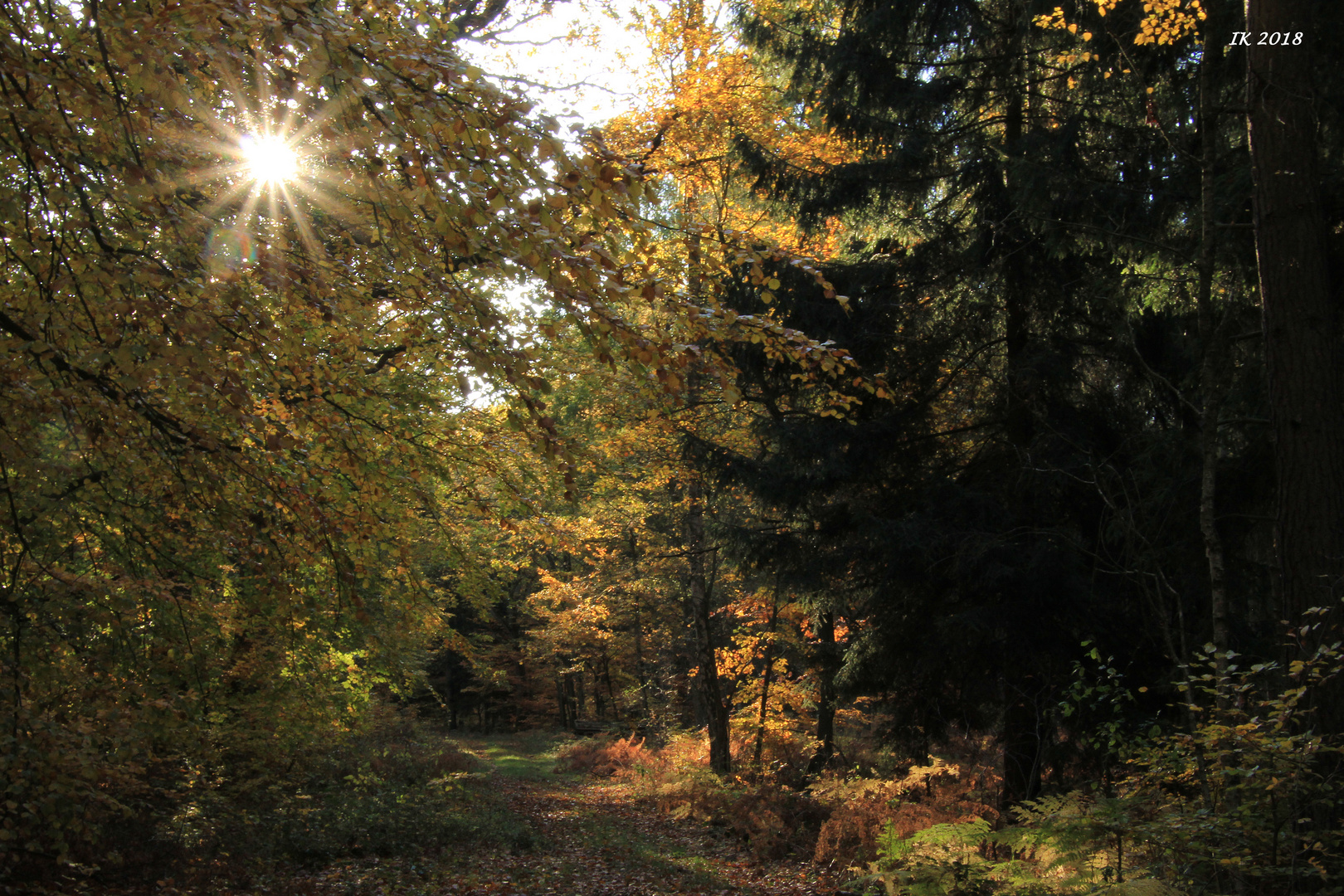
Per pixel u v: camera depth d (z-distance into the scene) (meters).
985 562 8.72
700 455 10.68
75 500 4.34
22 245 3.34
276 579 4.28
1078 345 9.69
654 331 3.47
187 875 7.30
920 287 10.02
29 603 3.98
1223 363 7.33
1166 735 5.56
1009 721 9.12
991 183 9.38
